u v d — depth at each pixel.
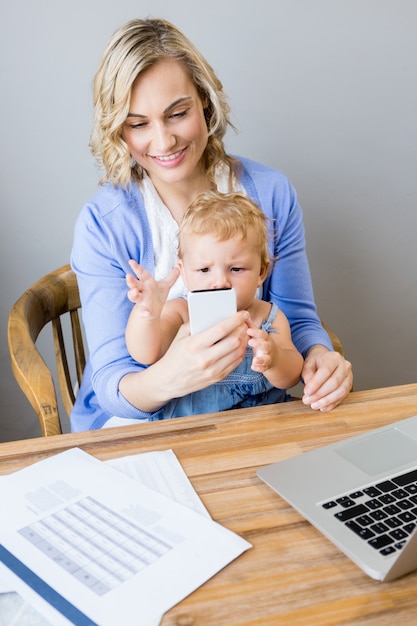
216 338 1.02
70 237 1.89
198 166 1.44
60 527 0.79
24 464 0.94
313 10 1.76
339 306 2.09
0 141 1.76
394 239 2.04
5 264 1.88
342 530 0.77
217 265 1.20
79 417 1.46
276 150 1.88
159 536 0.77
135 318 1.17
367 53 1.83
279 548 0.76
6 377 1.97
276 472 0.88
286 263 1.50
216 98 1.35
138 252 1.41
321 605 0.68
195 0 1.71
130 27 1.26
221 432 1.00
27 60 1.70
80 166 1.82
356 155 1.93
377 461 0.90
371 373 2.18
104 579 0.71
